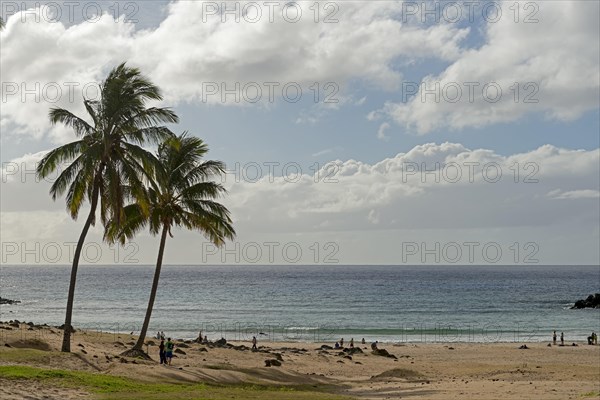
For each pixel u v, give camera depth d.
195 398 20.75
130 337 50.66
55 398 18.84
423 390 31.81
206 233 37.12
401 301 151.50
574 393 28.83
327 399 23.72
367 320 105.50
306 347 63.91
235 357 44.41
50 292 190.75
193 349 46.16
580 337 80.25
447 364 49.94
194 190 36.31
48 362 27.86
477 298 161.50
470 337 80.44
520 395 28.33
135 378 26.70
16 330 43.09
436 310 125.94
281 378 35.91
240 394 23.48
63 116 32.31
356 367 46.69
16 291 197.12
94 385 21.58
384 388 33.78
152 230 36.66
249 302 147.75
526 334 83.75
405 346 66.62
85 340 43.97
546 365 48.69
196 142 37.12
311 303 144.88
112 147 33.03
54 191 32.53
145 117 33.25
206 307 132.50
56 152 32.44
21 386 19.84
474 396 28.41
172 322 99.62
